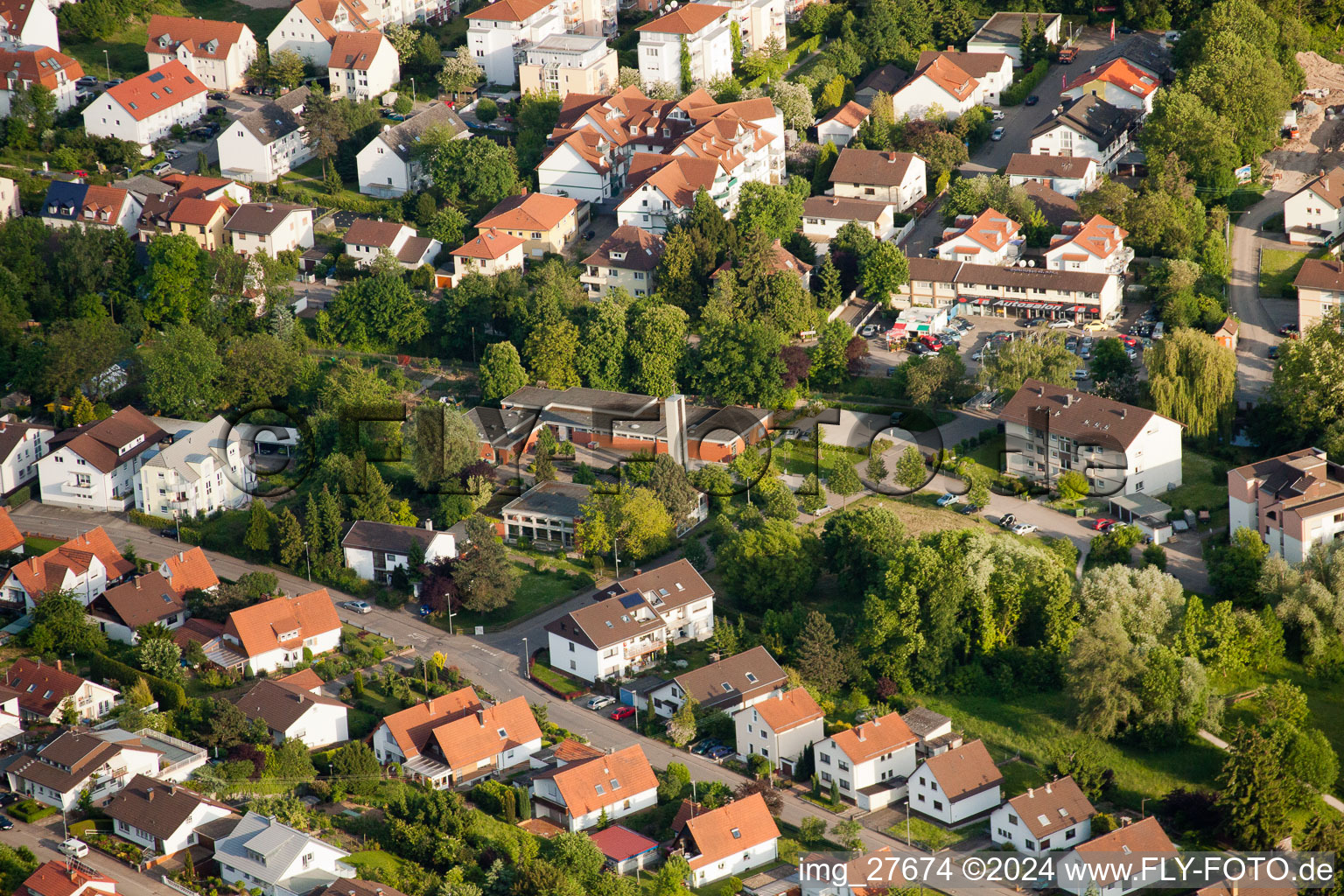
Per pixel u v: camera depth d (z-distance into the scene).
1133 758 194.62
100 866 171.75
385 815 180.38
